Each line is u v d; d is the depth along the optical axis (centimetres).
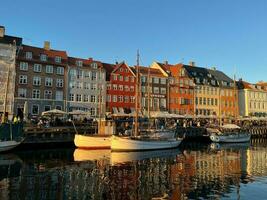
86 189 2091
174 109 8806
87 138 4312
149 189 2117
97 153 3975
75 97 7206
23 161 3228
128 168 2911
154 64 9369
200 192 2064
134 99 8038
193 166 3111
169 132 5281
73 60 7406
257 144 6019
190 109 9119
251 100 10475
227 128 6812
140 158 3622
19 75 6512
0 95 6162
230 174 2698
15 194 1948
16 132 3919
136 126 4462
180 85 8988
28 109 6544
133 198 1905
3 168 2798
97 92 7525
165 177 2523
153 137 4612
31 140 4334
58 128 4647
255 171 2850
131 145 4203
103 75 7662
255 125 8262
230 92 10269
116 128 5150
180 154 4131
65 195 1945
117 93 7806
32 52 6756
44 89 6788
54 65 6981
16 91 6438
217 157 3869
